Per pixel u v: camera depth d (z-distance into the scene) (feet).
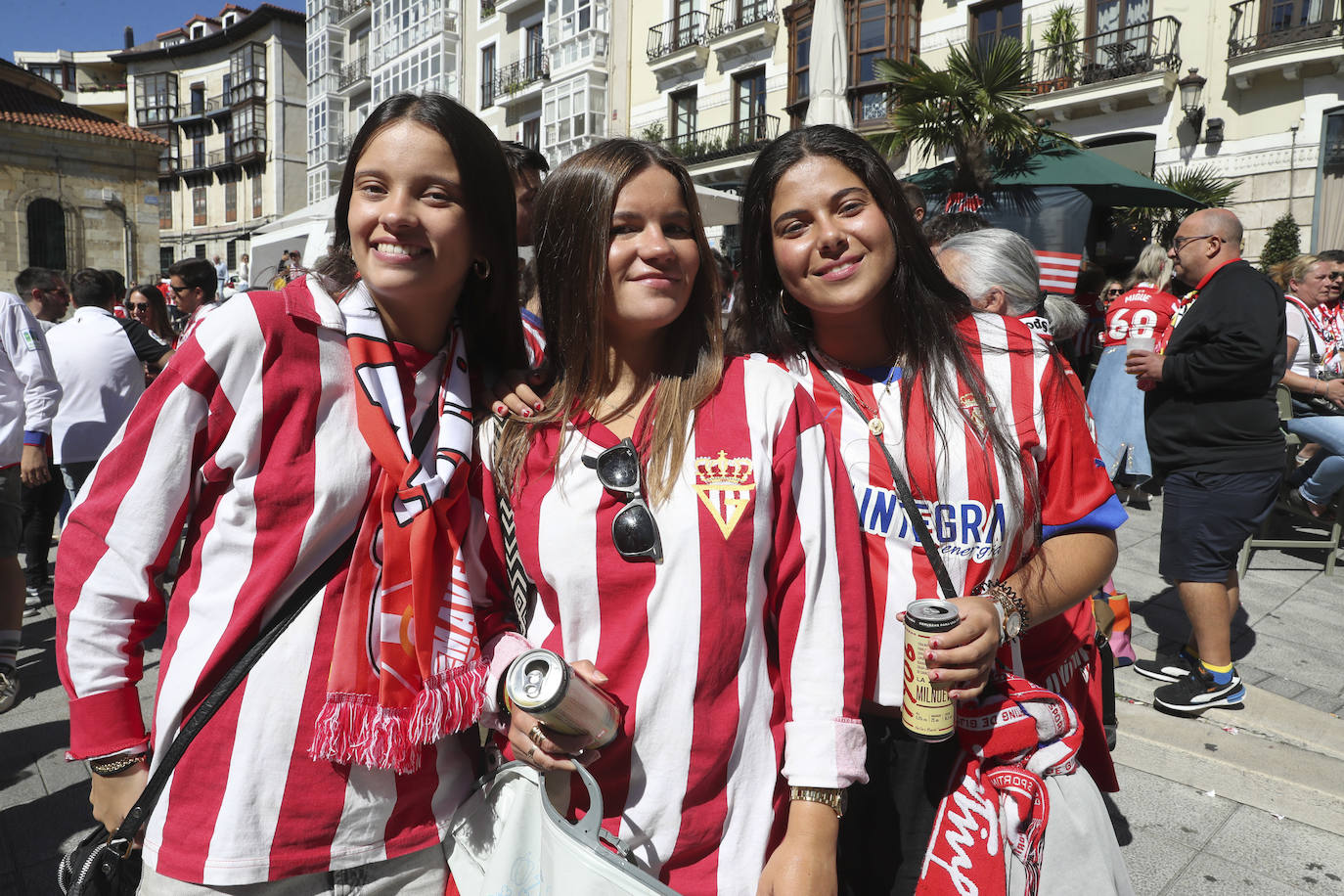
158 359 16.99
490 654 4.50
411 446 4.40
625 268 4.39
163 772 4.02
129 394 16.48
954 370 5.06
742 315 5.68
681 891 4.13
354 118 126.62
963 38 54.03
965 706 4.83
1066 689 5.67
